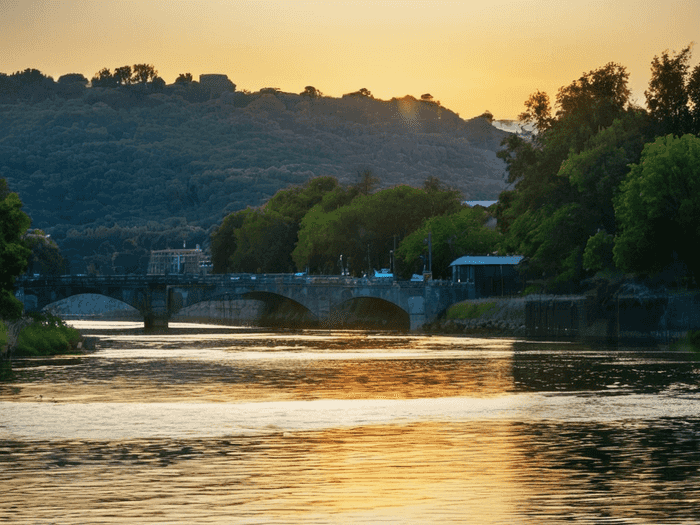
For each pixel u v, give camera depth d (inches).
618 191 7303.2
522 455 2234.3
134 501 1818.4
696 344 5871.1
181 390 3575.3
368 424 2704.2
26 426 2667.3
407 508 1771.7
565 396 3316.9
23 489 1908.2
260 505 1793.8
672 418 2775.6
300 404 3152.1
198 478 2007.9
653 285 6633.9
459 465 2129.7
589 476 2012.8
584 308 7317.9
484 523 1674.5
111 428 2637.8
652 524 1664.6
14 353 5398.6
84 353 5718.5
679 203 6146.7
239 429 2623.0
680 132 7731.3
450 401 3211.1
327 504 1802.4
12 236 5487.2
